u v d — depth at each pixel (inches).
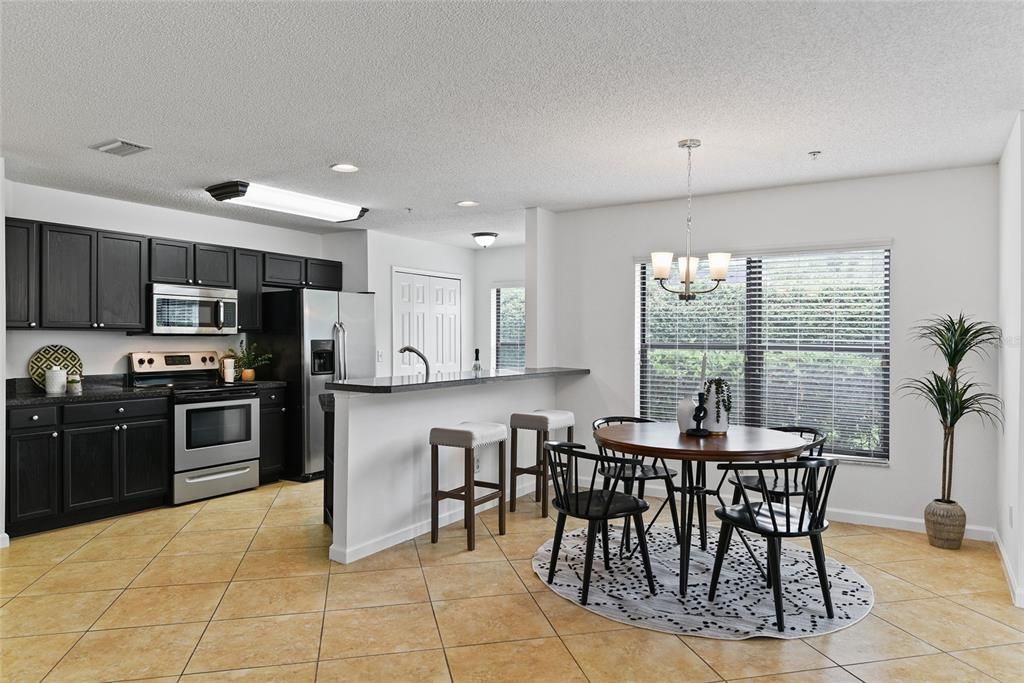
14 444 158.7
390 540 156.4
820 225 180.4
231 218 234.2
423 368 292.7
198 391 197.9
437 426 172.7
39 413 163.3
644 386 212.2
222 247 223.9
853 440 177.6
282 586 131.0
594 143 143.9
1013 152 131.9
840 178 175.2
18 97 115.0
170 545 156.5
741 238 192.4
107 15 85.2
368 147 147.4
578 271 222.2
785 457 123.6
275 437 226.7
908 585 131.2
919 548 154.0
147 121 128.5
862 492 175.0
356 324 247.4
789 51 97.4
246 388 212.4
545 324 221.9
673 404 206.4
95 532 166.2
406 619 115.6
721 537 123.7
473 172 170.4
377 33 91.0
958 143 143.4
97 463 175.3
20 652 103.3
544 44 94.7
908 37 92.8
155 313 202.4
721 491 193.6
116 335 206.2
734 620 114.7
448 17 86.4
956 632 110.4
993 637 108.6
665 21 87.8
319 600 124.0
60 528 169.5
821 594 126.2
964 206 162.6
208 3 82.1
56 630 111.0
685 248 202.4
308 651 103.8
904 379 169.6
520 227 257.6
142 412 185.6
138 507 187.2
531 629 111.7
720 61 101.0
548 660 101.0
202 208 215.5
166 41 93.2
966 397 160.9
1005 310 144.6
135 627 112.3
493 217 235.5
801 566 141.9
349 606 121.3
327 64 101.6
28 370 185.3
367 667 98.8
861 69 104.0
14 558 146.6
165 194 194.5
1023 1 82.1
